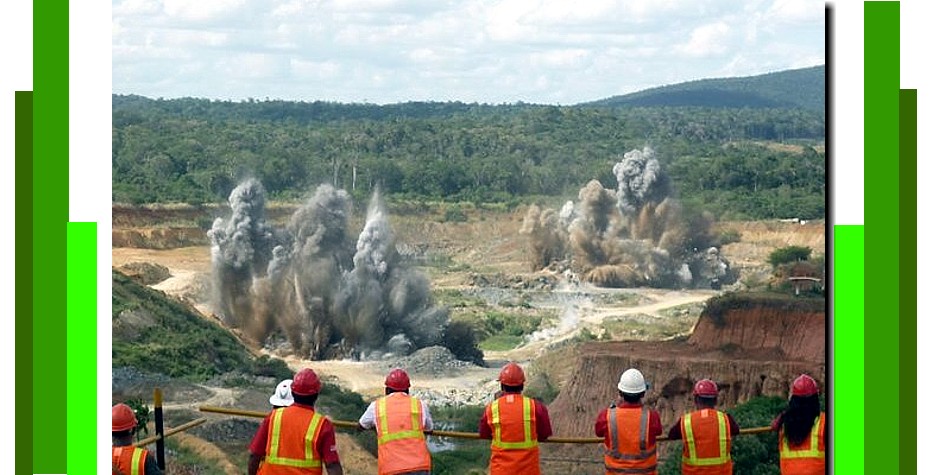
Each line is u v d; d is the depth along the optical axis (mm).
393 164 115125
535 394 67375
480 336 85000
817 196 103250
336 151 113250
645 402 53906
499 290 96875
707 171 106312
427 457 14008
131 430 14102
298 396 13375
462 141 118188
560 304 93250
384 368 75125
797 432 15367
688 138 119188
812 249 96375
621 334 84438
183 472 42562
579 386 55281
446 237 108750
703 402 15281
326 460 13234
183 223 99062
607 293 95938
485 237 108000
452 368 75000
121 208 96812
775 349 56000
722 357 54844
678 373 54156
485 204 112312
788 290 92188
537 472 14711
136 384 58531
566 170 113188
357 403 62906
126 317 67688
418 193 115188
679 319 88312
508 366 14945
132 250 92250
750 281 96625
